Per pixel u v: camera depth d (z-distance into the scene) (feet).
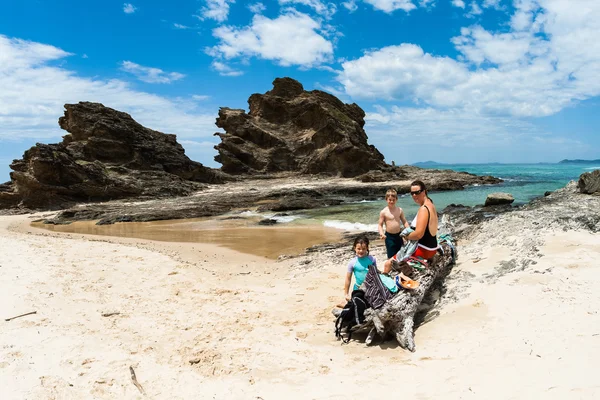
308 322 20.72
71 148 134.41
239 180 171.01
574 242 22.89
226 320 21.31
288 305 23.49
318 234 57.16
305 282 28.09
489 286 19.36
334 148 169.89
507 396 10.98
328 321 20.76
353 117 214.28
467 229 35.06
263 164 182.39
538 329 14.52
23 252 39.42
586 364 11.57
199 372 15.52
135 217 82.53
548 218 28.76
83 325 20.42
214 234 60.85
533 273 19.56
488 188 127.03
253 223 73.05
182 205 100.12
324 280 28.19
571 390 10.54
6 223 82.99
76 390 14.08
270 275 32.07
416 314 19.60
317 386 13.75
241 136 190.29
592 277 17.83
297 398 13.01
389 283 18.56
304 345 17.83
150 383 14.64
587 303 15.49
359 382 13.67
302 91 205.16
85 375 15.17
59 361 16.22
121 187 117.08
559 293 16.88
